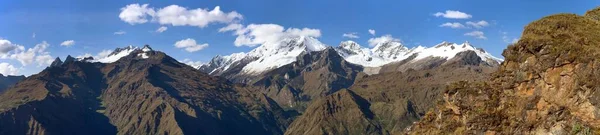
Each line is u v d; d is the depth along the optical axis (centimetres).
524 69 5016
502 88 5147
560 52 4738
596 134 4175
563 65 4678
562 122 4406
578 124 4294
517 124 4750
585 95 4403
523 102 4841
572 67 4600
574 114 4394
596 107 4306
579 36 4959
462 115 5278
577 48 4678
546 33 5181
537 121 4606
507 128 4822
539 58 4906
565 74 4625
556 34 5103
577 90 4472
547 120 4522
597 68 4416
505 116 4916
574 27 5144
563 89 4597
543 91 4744
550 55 4806
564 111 4447
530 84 4897
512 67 5209
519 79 5022
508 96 5041
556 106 4528
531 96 4816
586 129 4231
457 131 5222
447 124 5384
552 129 4444
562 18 5328
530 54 5041
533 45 5012
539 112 4647
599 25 5225
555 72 4709
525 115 4738
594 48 4609
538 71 4850
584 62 4528
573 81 4544
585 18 5388
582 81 4462
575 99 4462
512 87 5059
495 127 4903
